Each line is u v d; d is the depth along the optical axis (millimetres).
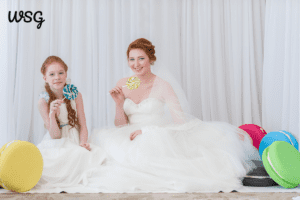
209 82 3779
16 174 1829
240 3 3820
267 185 2070
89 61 3736
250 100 3754
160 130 2205
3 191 1924
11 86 3555
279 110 3354
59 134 2297
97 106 3736
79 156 2098
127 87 2562
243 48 3812
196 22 3881
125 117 2602
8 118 3490
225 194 1843
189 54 3818
